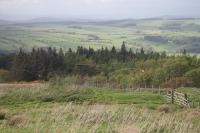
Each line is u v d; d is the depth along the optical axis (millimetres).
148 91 68188
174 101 50719
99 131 26078
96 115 31578
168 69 109562
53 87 64250
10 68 150125
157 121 29172
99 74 144125
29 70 140000
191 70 99938
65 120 30328
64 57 165375
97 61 170625
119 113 33188
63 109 36469
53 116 32219
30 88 62969
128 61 164000
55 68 148750
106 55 180625
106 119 30797
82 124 28359
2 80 129000
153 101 51688
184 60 117062
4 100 50031
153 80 103250
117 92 64750
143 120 29953
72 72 148875
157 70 110250
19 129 26781
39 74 139250
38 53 153000
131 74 117500
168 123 28344
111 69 152375
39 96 52969
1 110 37000
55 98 52562
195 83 94625
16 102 48750
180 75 105125
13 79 135250
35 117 31953
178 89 68875
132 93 62719
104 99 53312
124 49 190500
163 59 144750
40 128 26406
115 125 28141
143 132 25953
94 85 86062
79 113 32688
